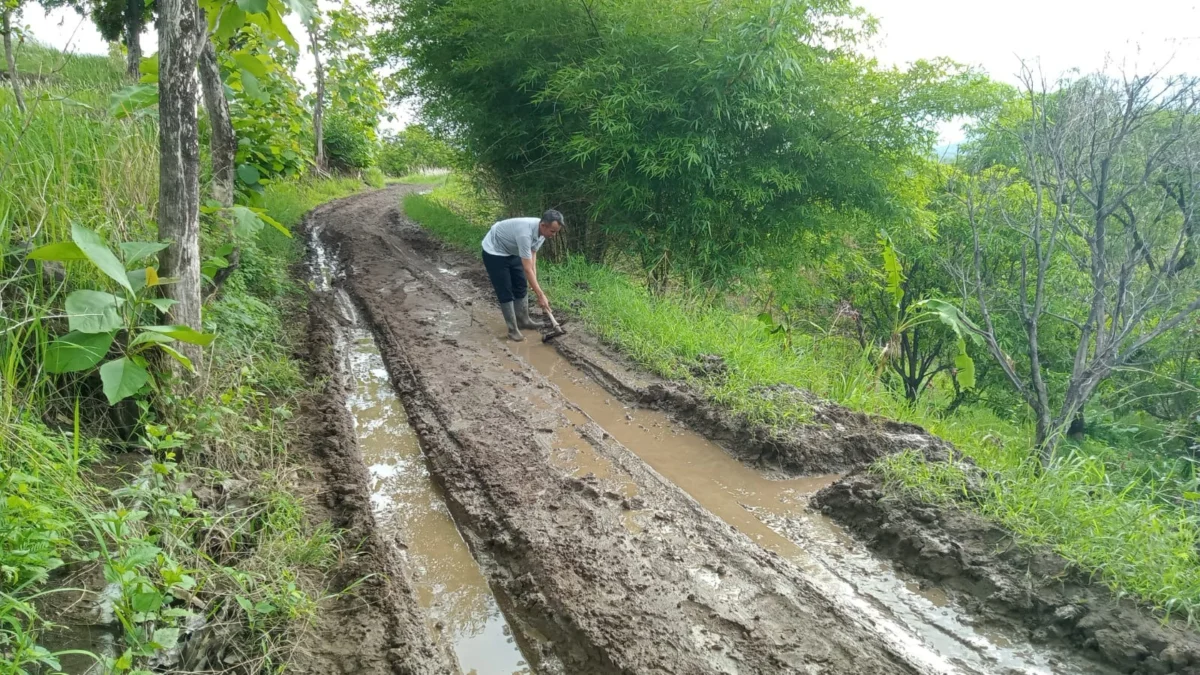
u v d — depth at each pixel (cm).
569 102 898
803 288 1180
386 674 265
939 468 407
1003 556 335
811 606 314
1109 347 848
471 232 1247
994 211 1198
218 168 559
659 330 677
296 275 972
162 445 305
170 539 271
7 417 269
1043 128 898
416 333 725
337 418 496
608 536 362
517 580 332
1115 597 296
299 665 265
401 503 405
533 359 662
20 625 198
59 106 532
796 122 885
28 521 222
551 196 1079
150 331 319
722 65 789
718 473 452
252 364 500
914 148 1009
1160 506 366
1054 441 536
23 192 383
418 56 1112
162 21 338
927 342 1466
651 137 860
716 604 312
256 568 295
